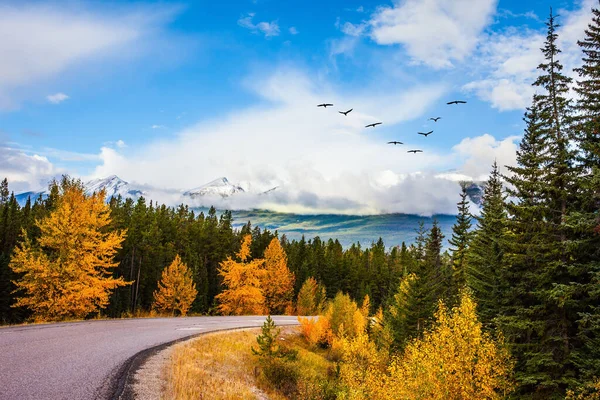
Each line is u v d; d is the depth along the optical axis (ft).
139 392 28.71
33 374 28.45
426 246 132.87
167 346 49.83
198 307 187.01
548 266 50.83
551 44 53.11
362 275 308.40
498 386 52.08
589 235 48.70
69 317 82.69
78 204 86.28
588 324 50.11
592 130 47.21
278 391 55.98
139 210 252.42
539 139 53.98
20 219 192.03
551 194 52.90
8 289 130.72
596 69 46.29
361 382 68.23
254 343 76.54
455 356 53.62
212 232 241.14
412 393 54.49
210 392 36.65
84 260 83.76
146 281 195.52
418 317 107.45
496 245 74.95
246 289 149.48
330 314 130.82
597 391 43.86
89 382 28.32
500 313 66.59
